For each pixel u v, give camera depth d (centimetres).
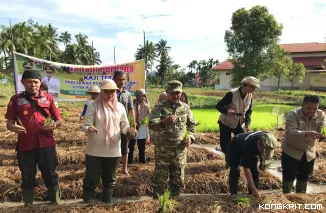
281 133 1048
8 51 4062
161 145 451
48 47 4731
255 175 473
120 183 548
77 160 697
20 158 429
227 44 3381
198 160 734
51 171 443
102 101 439
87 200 452
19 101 420
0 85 2720
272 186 574
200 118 1470
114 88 432
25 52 4209
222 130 625
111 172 451
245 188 561
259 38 3172
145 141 673
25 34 4191
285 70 3597
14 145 829
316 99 442
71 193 518
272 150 392
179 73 7406
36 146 428
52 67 1145
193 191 557
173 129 447
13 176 558
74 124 1097
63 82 1170
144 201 424
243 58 3281
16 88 1074
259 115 1579
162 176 457
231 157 471
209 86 7244
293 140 477
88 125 422
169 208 394
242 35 3216
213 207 407
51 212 386
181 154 457
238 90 598
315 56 5331
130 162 675
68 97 1184
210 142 936
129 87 1171
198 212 396
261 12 3172
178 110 451
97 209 395
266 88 4831
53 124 428
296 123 472
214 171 625
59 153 706
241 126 614
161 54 7688
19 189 510
